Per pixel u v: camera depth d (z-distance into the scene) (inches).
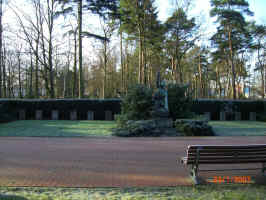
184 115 714.8
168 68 1685.5
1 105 804.0
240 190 185.2
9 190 184.9
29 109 924.0
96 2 941.2
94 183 207.9
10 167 262.2
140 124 582.2
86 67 1994.3
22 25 1055.0
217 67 1996.8
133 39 1259.2
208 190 185.9
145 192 182.2
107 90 1902.1
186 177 229.0
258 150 214.5
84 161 294.2
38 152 350.0
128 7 1118.4
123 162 290.8
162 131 586.9
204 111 1002.1
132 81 1879.9
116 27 1272.1
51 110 932.6
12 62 1563.7
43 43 1079.6
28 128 634.2
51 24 1069.1
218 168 265.3
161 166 271.9
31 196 169.3
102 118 937.5
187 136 566.3
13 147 391.2
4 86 1453.0
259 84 2134.6
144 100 671.1
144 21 1157.7
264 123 845.2
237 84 1911.9
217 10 1228.5
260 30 1386.6
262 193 177.9
